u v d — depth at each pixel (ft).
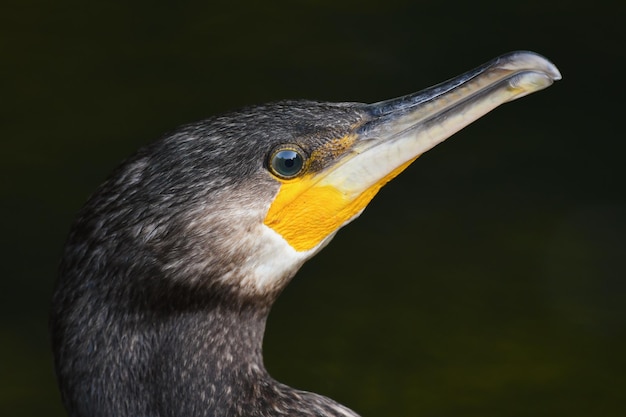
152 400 20.83
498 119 45.83
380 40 47.75
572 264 40.32
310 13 49.88
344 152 22.40
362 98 44.68
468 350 37.37
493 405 35.22
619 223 41.16
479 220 42.16
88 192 42.55
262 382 21.89
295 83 45.88
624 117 45.01
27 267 39.91
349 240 41.81
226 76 46.83
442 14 48.57
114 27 50.29
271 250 21.63
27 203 42.09
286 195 21.68
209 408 21.15
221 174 20.90
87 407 20.90
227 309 21.25
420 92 23.07
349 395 35.50
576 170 43.60
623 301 39.04
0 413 34.86
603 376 36.27
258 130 21.49
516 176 43.60
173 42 49.21
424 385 35.94
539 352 37.01
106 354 20.68
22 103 46.39
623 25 47.73
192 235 20.62
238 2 51.16
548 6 48.70
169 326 20.81
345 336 38.06
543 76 22.54
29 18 50.85
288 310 39.27
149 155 20.92
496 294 39.34
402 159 22.63
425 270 40.45
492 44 46.78
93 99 46.55
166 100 46.16
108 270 20.53
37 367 36.83
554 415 34.53
